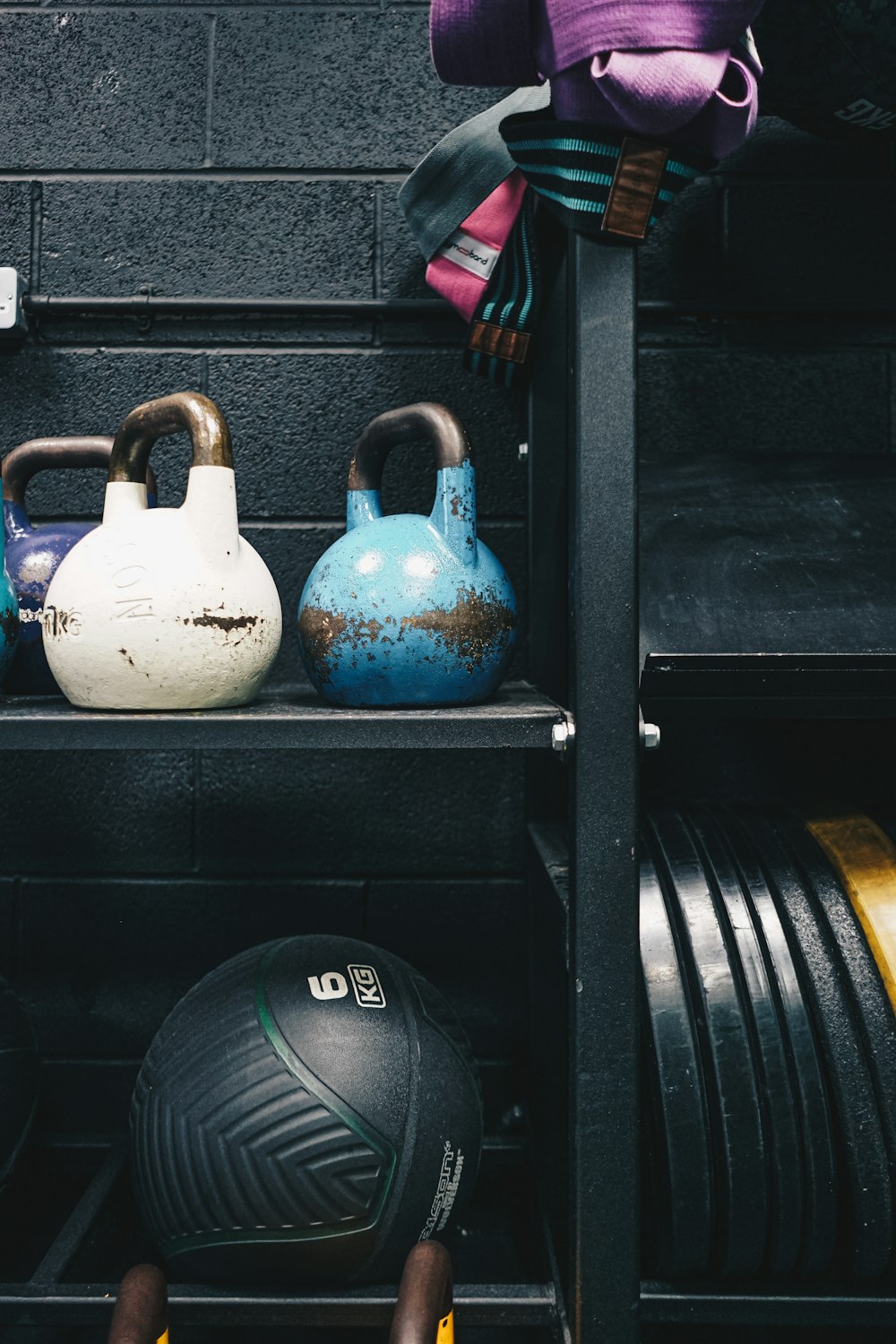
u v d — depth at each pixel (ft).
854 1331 2.90
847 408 3.41
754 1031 2.11
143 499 2.25
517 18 1.86
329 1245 2.00
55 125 3.35
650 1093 2.15
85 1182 3.13
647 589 2.17
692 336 3.40
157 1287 1.91
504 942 3.39
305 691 2.99
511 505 3.41
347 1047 2.07
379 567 2.29
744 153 3.40
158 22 3.36
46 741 2.02
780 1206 2.06
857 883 2.24
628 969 2.02
